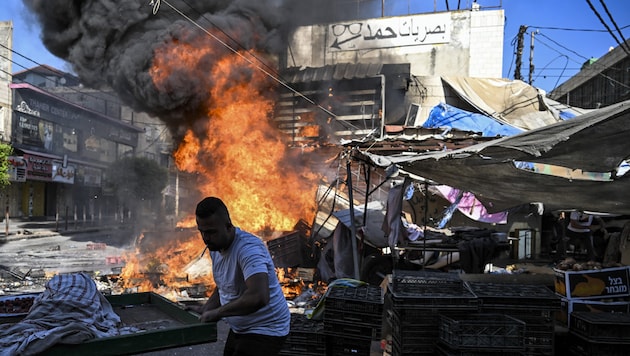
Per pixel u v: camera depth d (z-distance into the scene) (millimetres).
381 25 24797
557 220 12688
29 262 13062
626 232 9047
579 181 5562
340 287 5016
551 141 4367
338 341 4391
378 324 4281
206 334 2709
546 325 4250
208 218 2619
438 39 24078
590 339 4195
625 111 3729
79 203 30688
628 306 4871
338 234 10062
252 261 2623
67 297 3014
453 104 21000
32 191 26672
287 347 4422
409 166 6707
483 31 23625
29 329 2623
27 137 25094
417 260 9125
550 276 6246
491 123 17703
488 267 9039
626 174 5168
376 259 9375
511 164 5523
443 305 4203
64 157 27656
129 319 3221
